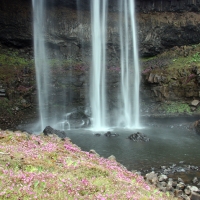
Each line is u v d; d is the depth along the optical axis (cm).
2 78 2144
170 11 2633
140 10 2650
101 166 744
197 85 2070
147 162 1152
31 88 2169
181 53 2544
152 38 2644
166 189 805
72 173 602
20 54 2492
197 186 904
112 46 2662
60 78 2316
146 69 2431
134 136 1537
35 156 680
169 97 2162
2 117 1917
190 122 1941
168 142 1484
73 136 1625
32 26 2469
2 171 530
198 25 2569
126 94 2366
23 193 448
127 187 597
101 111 2277
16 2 2403
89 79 2389
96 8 2572
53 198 454
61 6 2531
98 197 487
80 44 2614
